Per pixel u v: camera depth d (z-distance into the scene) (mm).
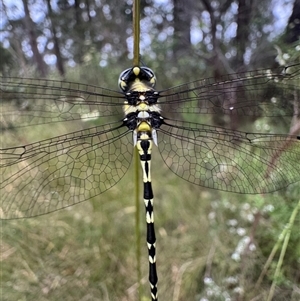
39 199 59
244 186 60
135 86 61
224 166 62
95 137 63
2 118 102
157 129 62
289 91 62
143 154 61
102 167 65
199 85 64
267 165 59
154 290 61
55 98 65
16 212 57
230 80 62
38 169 59
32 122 107
